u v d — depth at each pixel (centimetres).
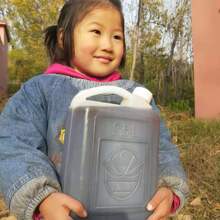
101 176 110
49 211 112
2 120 136
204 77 587
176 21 913
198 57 591
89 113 108
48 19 1608
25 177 117
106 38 144
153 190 119
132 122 114
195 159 341
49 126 138
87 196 109
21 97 140
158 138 120
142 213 117
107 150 110
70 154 111
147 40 956
